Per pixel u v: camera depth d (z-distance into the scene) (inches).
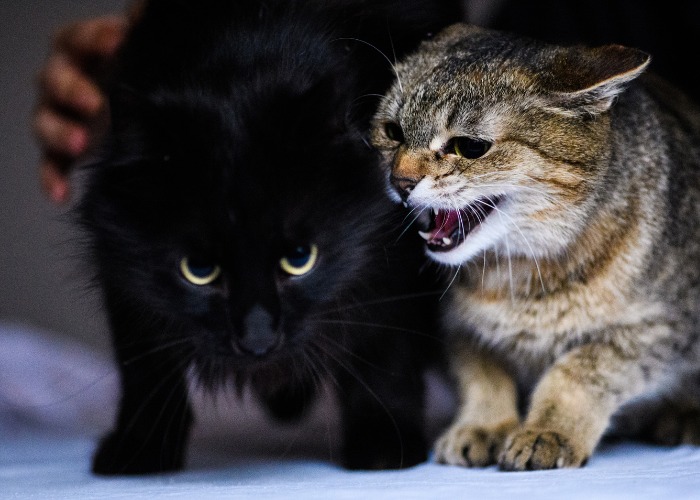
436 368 30.0
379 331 26.6
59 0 43.9
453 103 27.5
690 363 28.5
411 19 28.8
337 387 27.0
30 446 32.5
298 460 28.3
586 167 27.2
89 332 45.8
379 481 24.6
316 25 26.5
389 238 26.5
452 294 28.5
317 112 25.2
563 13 34.4
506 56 27.8
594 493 22.5
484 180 27.4
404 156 27.4
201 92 25.3
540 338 28.1
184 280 25.1
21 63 44.0
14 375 38.3
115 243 25.6
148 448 27.0
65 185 34.1
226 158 24.8
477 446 27.1
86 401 37.8
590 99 27.0
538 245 27.5
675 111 30.1
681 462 25.6
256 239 24.6
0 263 45.0
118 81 26.1
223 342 25.1
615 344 27.4
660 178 27.9
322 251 25.3
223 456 29.8
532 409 27.0
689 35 34.0
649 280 27.3
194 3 26.6
